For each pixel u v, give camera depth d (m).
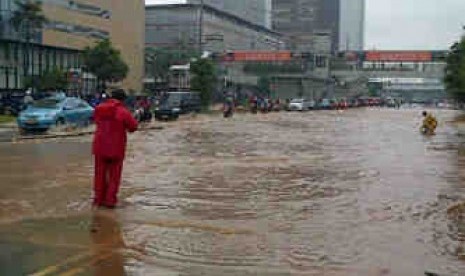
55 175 15.42
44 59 75.00
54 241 8.49
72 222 9.77
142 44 100.69
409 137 34.81
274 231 9.41
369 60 112.06
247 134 33.88
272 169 17.53
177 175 15.80
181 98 57.50
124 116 11.00
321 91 127.00
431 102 173.12
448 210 11.39
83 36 82.62
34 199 11.84
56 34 75.81
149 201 11.85
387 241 8.88
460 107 109.50
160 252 8.05
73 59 81.31
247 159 20.23
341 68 116.62
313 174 16.53
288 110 85.94
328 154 22.72
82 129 34.25
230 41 126.38
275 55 106.94
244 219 10.28
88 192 12.77
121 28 93.62
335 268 7.46
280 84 119.12
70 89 68.69
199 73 79.56
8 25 65.50
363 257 7.98
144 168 17.23
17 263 7.35
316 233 9.31
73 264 7.38
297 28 176.88
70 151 22.12
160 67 96.38
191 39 111.81
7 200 11.70
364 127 44.78
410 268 7.49
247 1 145.25
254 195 12.80
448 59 80.81
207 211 10.95
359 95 156.12
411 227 9.85
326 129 40.97
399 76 116.88
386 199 12.53
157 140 28.31
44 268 7.16
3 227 9.30
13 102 49.19
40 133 31.59
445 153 24.19
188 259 7.75
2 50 67.06
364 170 17.70
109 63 74.38
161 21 120.12
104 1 88.12
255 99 79.31
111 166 11.15
